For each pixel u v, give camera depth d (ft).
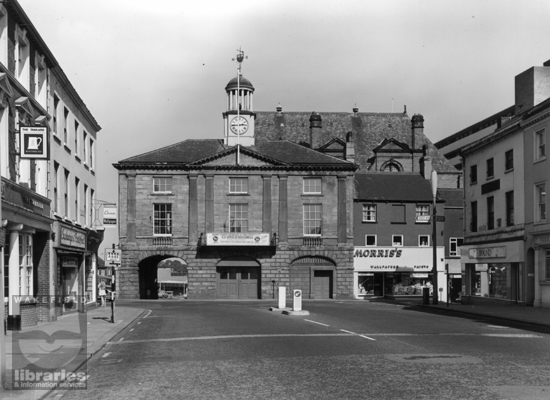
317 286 188.24
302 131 253.24
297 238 187.21
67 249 95.91
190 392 32.89
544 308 112.68
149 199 185.06
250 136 193.67
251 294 187.11
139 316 98.37
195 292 184.03
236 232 183.93
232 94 198.08
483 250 136.87
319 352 48.08
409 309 122.42
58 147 92.89
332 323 77.97
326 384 34.47
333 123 254.27
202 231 185.16
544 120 114.32
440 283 195.72
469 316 99.25
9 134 69.87
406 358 44.37
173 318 92.38
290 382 35.19
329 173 189.37
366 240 194.39
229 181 187.32
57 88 92.84
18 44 75.41
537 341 56.03
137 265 183.11
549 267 113.50
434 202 137.39
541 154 116.37
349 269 187.83
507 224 129.08
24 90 74.74
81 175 110.93
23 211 71.05
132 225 183.93
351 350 49.19
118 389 34.14
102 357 48.03
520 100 138.00
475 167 144.87
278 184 188.03
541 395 31.12
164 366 42.11
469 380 35.37
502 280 128.98
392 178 207.00
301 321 81.82
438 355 45.98
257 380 36.01
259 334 63.16
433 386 33.63
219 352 49.11
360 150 247.91
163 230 185.16
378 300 178.50
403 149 237.45
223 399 30.96
